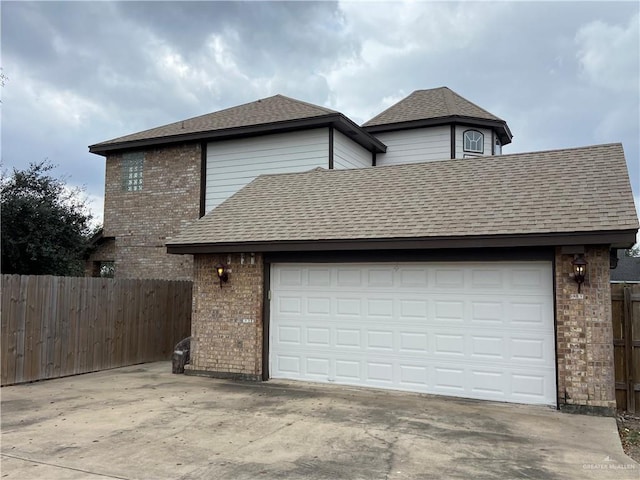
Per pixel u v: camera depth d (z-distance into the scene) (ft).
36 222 42.60
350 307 29.09
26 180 43.96
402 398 25.76
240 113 51.96
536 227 23.47
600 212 23.38
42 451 17.35
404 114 55.57
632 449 18.76
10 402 25.02
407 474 15.17
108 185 53.06
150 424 20.83
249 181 45.93
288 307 30.78
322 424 20.81
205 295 32.68
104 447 17.80
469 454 17.06
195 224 33.94
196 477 14.90
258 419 21.62
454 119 51.13
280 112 48.21
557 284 23.75
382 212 29.19
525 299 25.03
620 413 23.71
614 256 28.55
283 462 16.24
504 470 15.55
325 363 29.50
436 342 26.76
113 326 36.42
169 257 49.06
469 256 25.81
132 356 37.96
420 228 26.11
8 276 29.32
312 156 43.57
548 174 28.63
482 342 25.76
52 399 25.71
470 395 25.71
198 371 32.58
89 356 34.30
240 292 31.48
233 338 31.48
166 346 41.32
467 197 28.37
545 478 14.90
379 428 20.25
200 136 47.44
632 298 24.34
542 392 24.32
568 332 23.36
